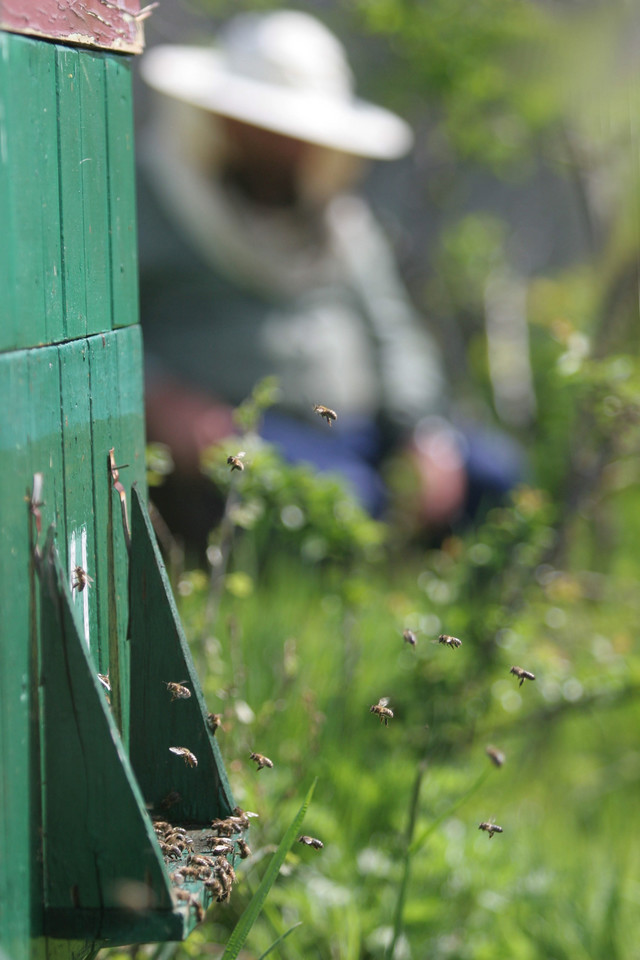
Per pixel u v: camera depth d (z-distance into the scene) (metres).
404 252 7.55
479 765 3.13
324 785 2.57
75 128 1.42
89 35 1.45
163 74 5.01
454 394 7.20
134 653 1.58
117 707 1.57
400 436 5.24
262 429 4.57
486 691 3.11
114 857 1.29
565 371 3.20
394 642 3.34
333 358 5.05
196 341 4.84
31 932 1.26
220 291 4.90
